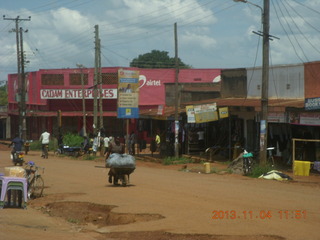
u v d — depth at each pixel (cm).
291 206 1242
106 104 5219
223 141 3003
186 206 1242
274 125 2578
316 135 2311
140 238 941
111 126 5197
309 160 2359
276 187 1662
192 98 4606
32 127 5972
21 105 4812
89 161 3155
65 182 1847
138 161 3108
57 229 1066
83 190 1614
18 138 2634
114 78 5138
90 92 5225
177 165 2719
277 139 2558
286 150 2505
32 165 1562
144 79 5156
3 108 7056
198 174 2181
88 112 5219
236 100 2827
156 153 3759
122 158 1659
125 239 943
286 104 2344
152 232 976
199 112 2688
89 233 1020
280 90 2695
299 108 2177
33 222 1139
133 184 1745
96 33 3591
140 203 1298
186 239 911
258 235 916
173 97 4725
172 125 3153
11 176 1374
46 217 1212
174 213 1149
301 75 2558
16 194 1420
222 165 2594
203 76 5331
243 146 2823
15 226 1081
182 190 1562
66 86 5303
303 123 2156
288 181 1866
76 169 2425
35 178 1548
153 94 5191
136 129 4950
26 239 954
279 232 936
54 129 5503
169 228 997
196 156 2977
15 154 2588
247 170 2108
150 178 1961
